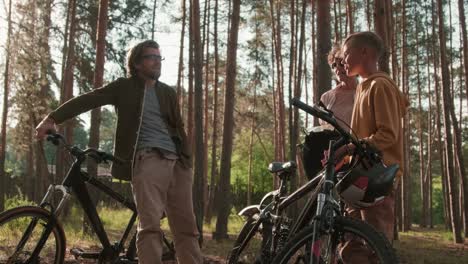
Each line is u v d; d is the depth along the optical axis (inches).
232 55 542.0
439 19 657.6
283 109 963.3
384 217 142.5
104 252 172.7
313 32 864.3
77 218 602.9
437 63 1065.5
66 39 722.2
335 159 123.7
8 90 696.4
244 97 1224.8
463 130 1309.1
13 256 154.2
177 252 171.2
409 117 1178.0
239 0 550.9
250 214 183.3
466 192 711.1
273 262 119.3
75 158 168.4
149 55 162.1
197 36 468.8
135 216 177.6
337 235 115.2
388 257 105.0
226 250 399.5
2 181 719.1
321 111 118.8
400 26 974.4
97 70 425.4
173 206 167.8
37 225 158.9
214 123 925.2
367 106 140.5
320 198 116.0
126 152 160.6
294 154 647.1
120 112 161.9
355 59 147.2
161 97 165.0
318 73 357.7
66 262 248.7
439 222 1925.4
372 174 126.3
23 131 767.1
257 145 1615.4
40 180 841.5
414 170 1817.2
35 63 688.4
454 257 450.6
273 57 1069.1
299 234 116.7
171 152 162.9
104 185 173.6
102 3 427.5
